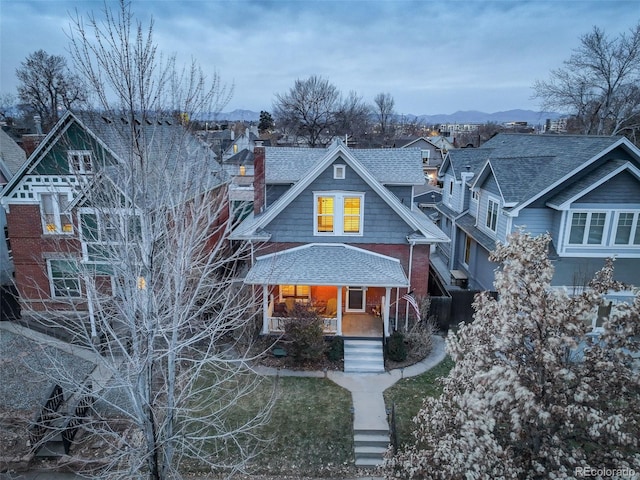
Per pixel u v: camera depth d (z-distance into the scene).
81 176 8.17
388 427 12.47
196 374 8.74
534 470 6.41
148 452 8.02
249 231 18.30
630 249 17.11
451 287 21.48
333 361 16.17
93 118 7.35
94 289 8.35
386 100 103.06
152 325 8.17
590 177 16.89
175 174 8.30
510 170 19.38
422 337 16.66
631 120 40.34
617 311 6.34
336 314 18.58
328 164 17.81
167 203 8.25
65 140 8.62
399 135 107.12
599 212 16.92
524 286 6.79
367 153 21.23
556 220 17.45
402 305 18.48
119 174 7.93
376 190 17.84
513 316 6.73
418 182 19.72
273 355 16.28
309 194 18.17
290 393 14.20
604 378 6.37
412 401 13.81
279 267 17.12
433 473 7.23
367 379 15.12
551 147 20.70
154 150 8.64
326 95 76.00
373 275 16.77
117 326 15.46
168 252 8.39
